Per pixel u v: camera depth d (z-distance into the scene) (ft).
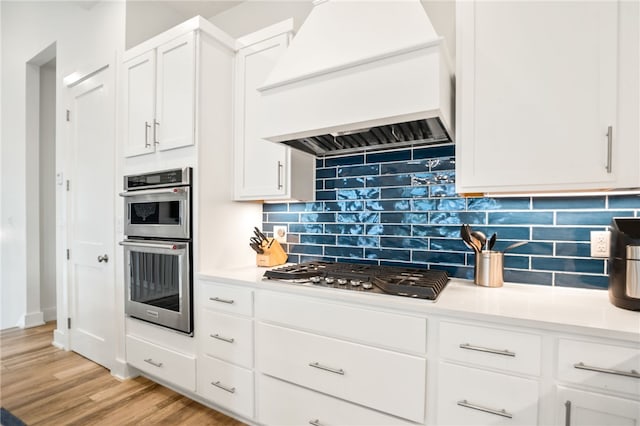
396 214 6.25
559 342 3.35
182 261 6.25
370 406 4.37
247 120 6.81
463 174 4.53
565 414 3.33
